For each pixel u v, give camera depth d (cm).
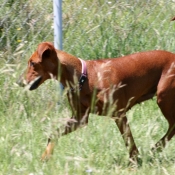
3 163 872
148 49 1271
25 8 1252
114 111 953
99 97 952
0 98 1099
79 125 929
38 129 972
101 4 1328
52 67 957
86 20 1290
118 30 1266
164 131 1057
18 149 887
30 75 962
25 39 1224
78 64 964
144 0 1337
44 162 866
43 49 943
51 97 1088
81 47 1228
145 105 1144
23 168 850
